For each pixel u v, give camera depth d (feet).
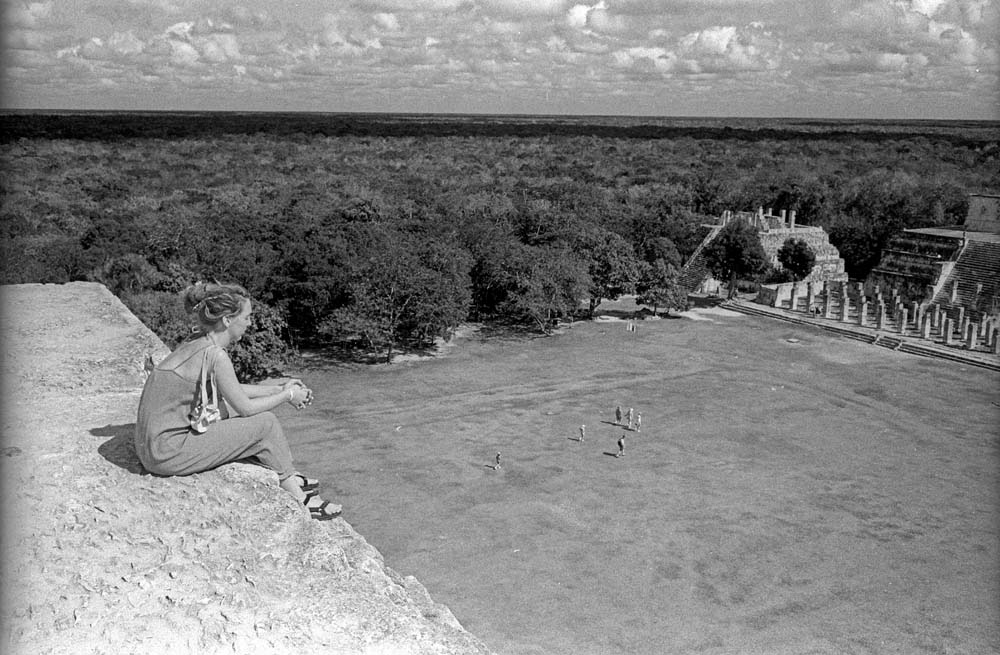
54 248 195.62
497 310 222.07
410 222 242.78
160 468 24.35
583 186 394.93
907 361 191.62
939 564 95.96
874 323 223.71
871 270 266.77
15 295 48.70
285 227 224.74
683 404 156.35
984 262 237.25
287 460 26.78
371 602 20.21
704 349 199.41
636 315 236.63
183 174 439.63
